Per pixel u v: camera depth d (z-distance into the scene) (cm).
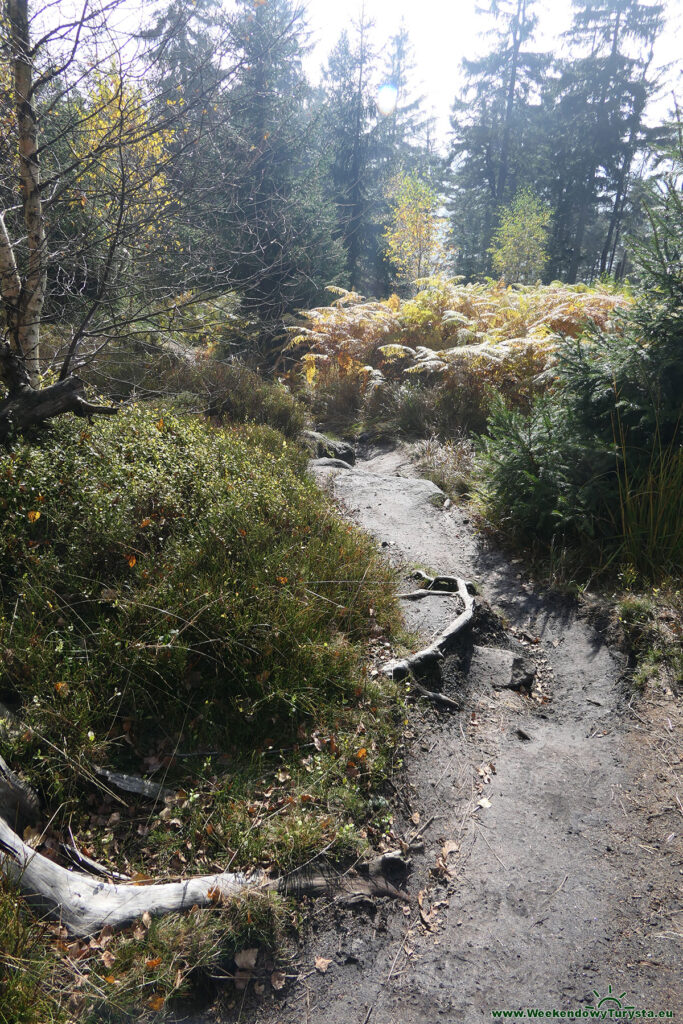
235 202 629
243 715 346
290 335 1258
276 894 260
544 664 459
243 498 478
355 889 275
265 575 417
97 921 236
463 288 1295
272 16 741
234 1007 228
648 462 559
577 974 251
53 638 348
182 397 816
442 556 596
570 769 362
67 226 608
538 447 604
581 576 542
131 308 612
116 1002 214
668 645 432
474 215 3344
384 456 912
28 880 238
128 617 357
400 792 330
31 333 529
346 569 480
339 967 247
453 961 254
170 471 492
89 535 399
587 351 620
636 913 276
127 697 332
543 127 3422
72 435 498
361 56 2669
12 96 481
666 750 363
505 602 530
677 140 571
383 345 1139
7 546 382
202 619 368
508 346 945
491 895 286
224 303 967
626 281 599
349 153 2684
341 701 367
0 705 307
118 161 526
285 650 375
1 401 495
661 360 559
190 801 295
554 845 313
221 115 570
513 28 3234
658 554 519
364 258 2666
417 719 378
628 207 3347
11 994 204
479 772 359
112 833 281
